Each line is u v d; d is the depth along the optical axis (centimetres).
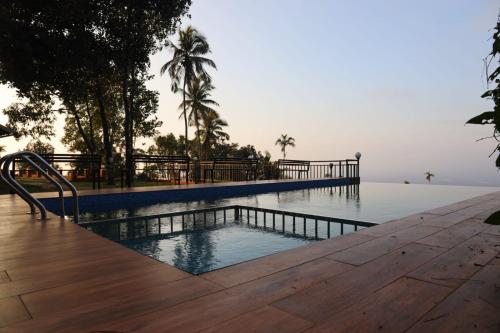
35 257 211
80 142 2023
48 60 1025
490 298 143
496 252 218
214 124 3039
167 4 1181
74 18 995
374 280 165
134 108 1553
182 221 519
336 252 217
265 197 882
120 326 119
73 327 119
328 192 1018
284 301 140
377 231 284
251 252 366
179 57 2353
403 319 124
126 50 1161
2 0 974
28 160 345
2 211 424
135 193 707
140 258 207
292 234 451
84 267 188
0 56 1003
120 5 1130
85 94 1142
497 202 484
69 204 613
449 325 119
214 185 923
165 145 2869
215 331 114
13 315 128
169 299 142
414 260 200
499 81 122
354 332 114
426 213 385
